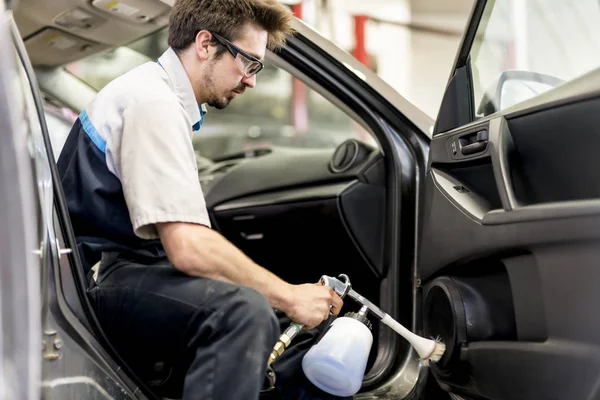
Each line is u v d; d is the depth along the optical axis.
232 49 1.43
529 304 1.41
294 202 2.30
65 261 1.23
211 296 1.25
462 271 1.67
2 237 0.95
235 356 1.20
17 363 0.94
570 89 1.32
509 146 1.50
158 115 1.30
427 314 1.77
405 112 2.13
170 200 1.24
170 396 1.52
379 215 2.13
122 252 1.43
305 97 5.65
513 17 1.69
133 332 1.34
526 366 1.38
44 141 1.15
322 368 1.40
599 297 1.21
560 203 1.31
